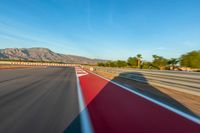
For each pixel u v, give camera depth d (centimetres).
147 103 657
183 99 755
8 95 782
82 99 716
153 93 897
